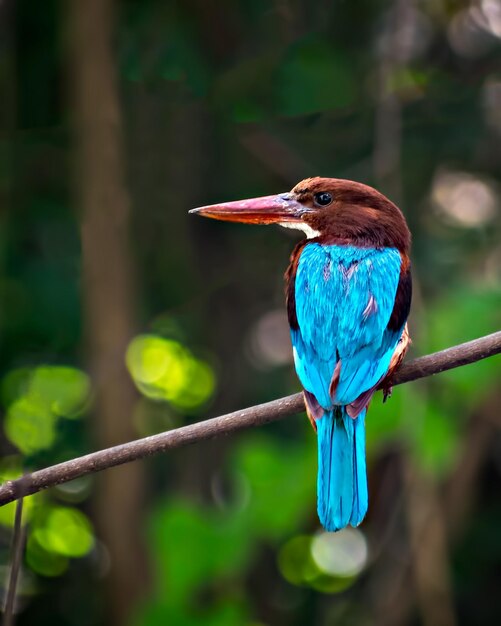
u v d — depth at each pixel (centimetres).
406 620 1233
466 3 1262
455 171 1305
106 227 1200
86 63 1206
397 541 1290
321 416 714
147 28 1254
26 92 1311
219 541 1045
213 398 1326
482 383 1010
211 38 1281
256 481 1042
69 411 1267
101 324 1196
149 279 1327
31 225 1287
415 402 1009
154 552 1073
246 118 1242
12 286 1263
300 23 1298
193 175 1313
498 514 1329
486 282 1123
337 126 1303
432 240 1275
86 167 1205
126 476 1215
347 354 733
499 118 1291
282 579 1330
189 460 1296
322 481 704
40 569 1318
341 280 766
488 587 1333
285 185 1320
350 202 827
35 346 1272
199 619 1061
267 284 1341
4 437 1205
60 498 1307
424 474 1126
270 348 1332
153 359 1333
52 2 1292
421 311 1055
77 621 1323
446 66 1291
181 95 1271
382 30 1281
